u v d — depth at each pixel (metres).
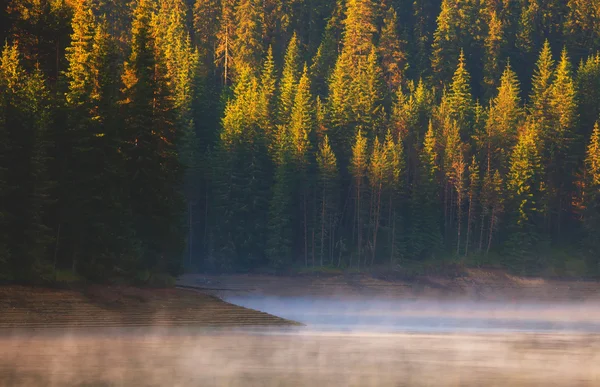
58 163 97.94
